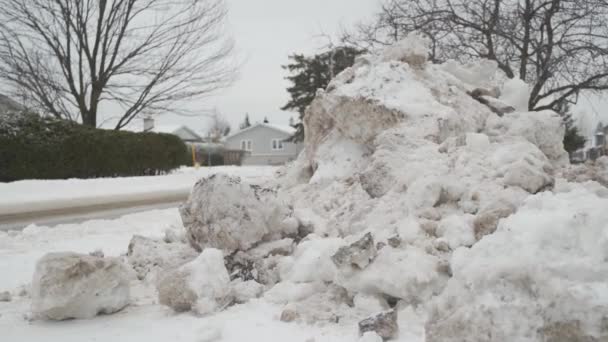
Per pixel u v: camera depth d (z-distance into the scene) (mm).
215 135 66938
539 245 2645
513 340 2500
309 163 7816
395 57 7637
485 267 2721
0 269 5781
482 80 8711
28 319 3887
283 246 4859
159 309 4055
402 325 3361
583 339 2359
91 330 3590
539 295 2531
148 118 25750
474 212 4711
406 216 4824
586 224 2652
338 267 3727
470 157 5430
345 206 5672
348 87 7098
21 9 21234
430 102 6605
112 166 22312
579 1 14648
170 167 25656
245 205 4773
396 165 5586
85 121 24234
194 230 4910
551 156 6852
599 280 2459
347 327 3402
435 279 3588
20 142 19016
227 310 3883
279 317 3652
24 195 16062
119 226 9148
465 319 2646
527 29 15203
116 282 3992
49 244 7348
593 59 14578
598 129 37594
